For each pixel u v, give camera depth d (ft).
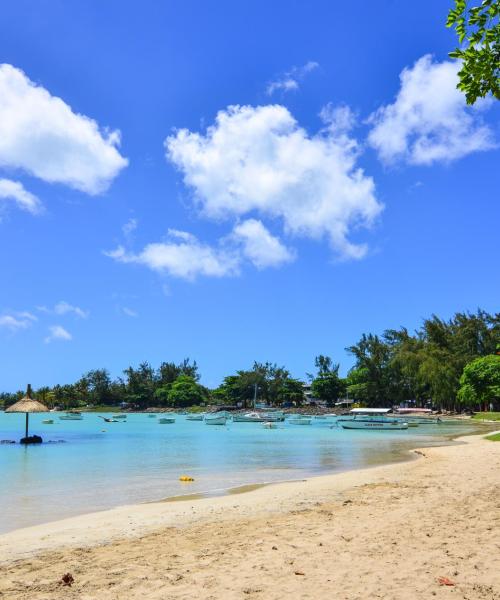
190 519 42.47
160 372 620.90
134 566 28.14
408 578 24.04
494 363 249.34
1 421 400.47
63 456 115.55
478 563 25.88
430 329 362.94
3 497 59.62
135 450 131.23
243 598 22.33
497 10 21.67
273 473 81.51
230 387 531.50
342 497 51.44
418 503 44.70
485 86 22.86
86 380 618.44
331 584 23.67
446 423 266.98
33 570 28.22
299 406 487.61
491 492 48.91
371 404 400.47
